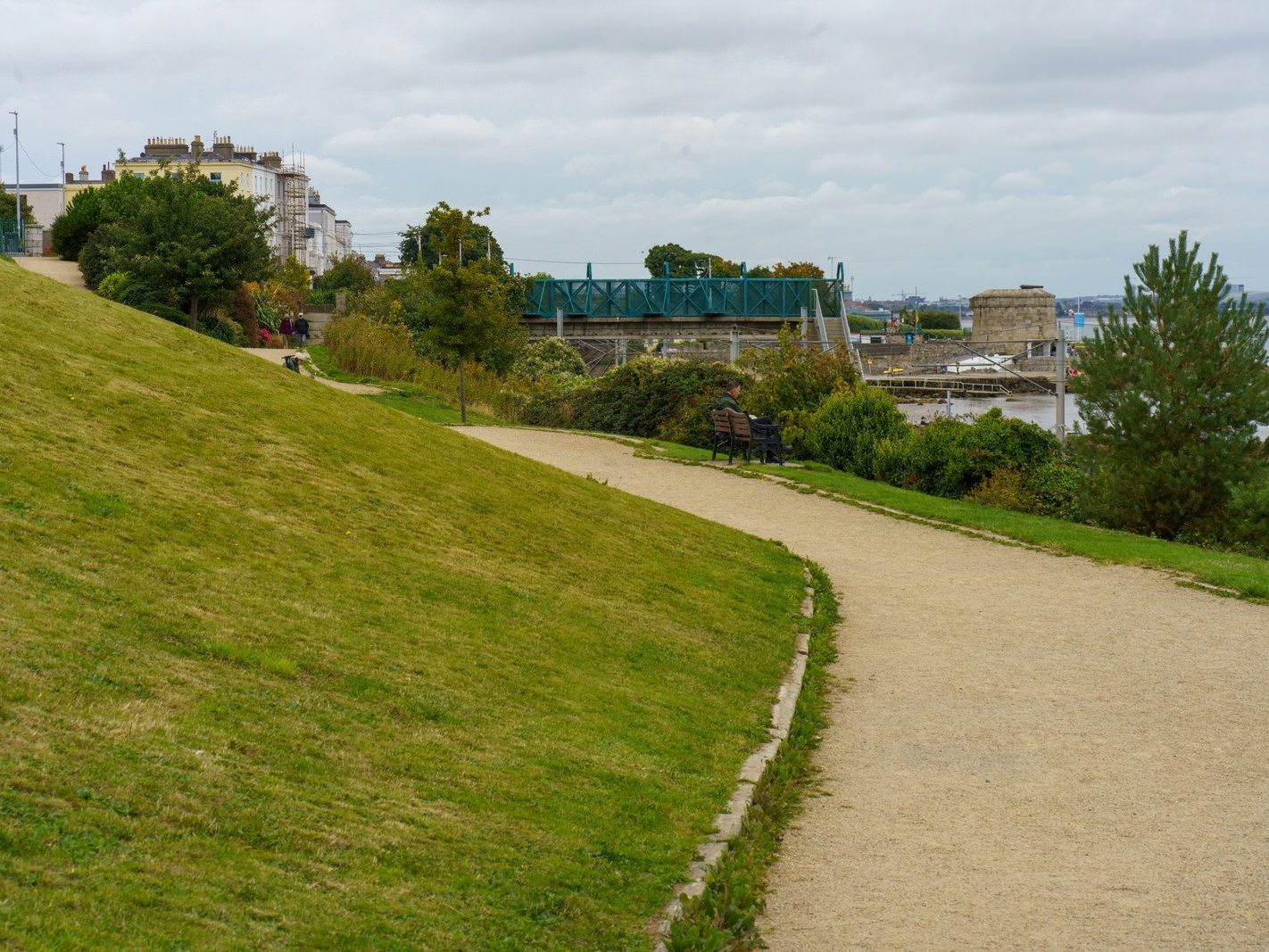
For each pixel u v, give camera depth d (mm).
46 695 5375
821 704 9375
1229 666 10531
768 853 6355
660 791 6754
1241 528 18766
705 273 119500
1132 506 19938
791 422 28562
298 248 117500
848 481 22328
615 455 24266
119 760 5086
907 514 19109
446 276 26797
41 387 9914
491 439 25062
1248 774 7742
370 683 6922
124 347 12195
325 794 5496
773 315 52250
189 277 36875
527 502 12836
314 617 7570
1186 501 19641
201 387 11875
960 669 10445
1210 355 19828
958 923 5527
